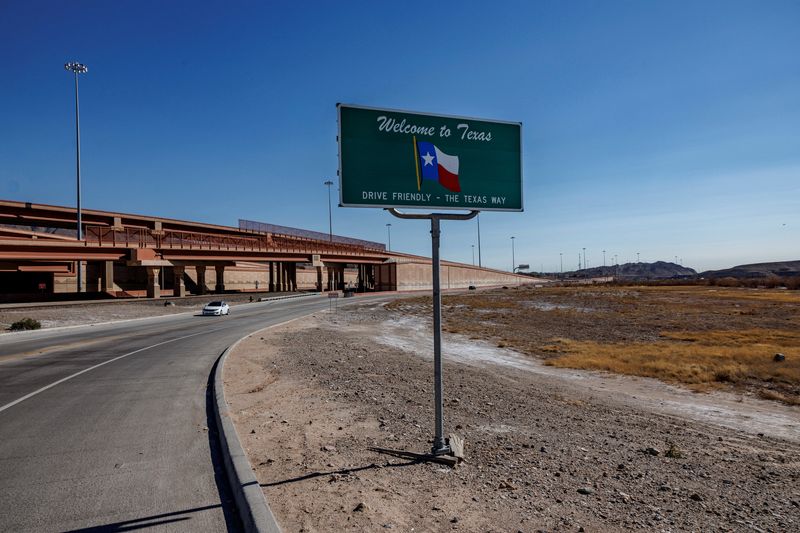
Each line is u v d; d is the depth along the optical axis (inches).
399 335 1312.7
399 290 4343.0
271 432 311.0
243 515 181.6
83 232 2672.2
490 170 296.2
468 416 403.2
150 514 187.6
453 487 222.2
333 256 3853.3
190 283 3070.9
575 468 275.3
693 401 579.5
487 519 187.6
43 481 222.8
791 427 459.5
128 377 544.1
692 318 1752.0
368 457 261.6
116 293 2333.9
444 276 5137.8
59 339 1032.8
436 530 174.1
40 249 1876.2
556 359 893.8
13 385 492.1
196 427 323.3
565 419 429.7
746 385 674.2
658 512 214.5
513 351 1032.8
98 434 304.7
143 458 256.5
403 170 276.5
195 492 210.4
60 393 447.5
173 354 773.3
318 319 1792.6
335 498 199.0
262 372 584.7
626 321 1689.2
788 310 2009.1
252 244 2970.0
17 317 1406.3
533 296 3272.6
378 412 384.5
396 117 277.0
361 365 692.7
